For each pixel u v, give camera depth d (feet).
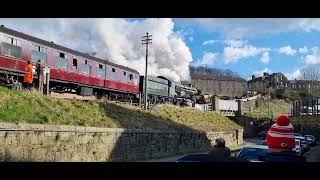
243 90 471.21
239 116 231.91
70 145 63.26
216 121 180.96
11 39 84.74
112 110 96.84
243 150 35.83
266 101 378.12
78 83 107.65
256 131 245.24
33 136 55.01
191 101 206.28
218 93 459.32
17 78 86.84
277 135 29.27
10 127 50.57
